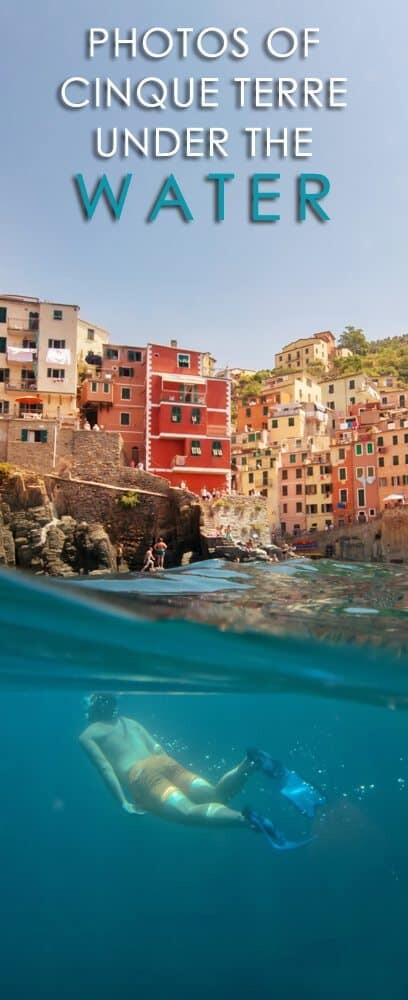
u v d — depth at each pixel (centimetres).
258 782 782
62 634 583
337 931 512
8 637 599
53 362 5356
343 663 636
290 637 571
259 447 7244
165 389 5319
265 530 4797
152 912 574
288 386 8300
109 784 643
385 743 958
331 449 6656
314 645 580
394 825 674
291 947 493
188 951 498
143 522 4572
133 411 5388
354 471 6469
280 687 782
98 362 6247
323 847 628
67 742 1009
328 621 647
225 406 5506
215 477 5297
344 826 669
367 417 7425
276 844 543
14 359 5312
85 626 553
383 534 5544
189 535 4544
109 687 821
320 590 934
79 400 5716
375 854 616
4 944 517
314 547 6025
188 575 1193
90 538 4234
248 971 464
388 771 884
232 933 527
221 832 723
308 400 8719
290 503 6769
